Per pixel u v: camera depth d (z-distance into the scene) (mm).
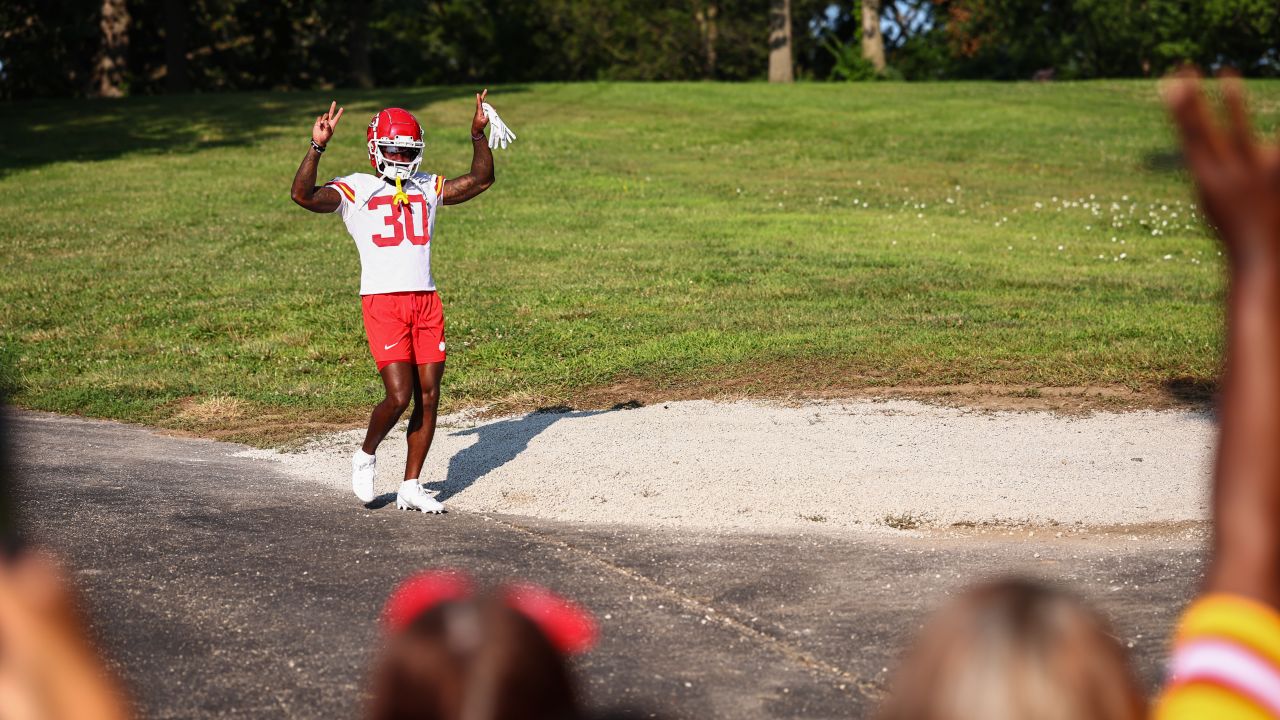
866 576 7637
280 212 26250
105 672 6176
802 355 14289
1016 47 65375
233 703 5906
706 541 8461
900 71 64688
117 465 10945
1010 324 15742
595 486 9867
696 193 29203
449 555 8211
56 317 17656
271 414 13289
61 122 39719
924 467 10047
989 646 1314
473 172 9672
